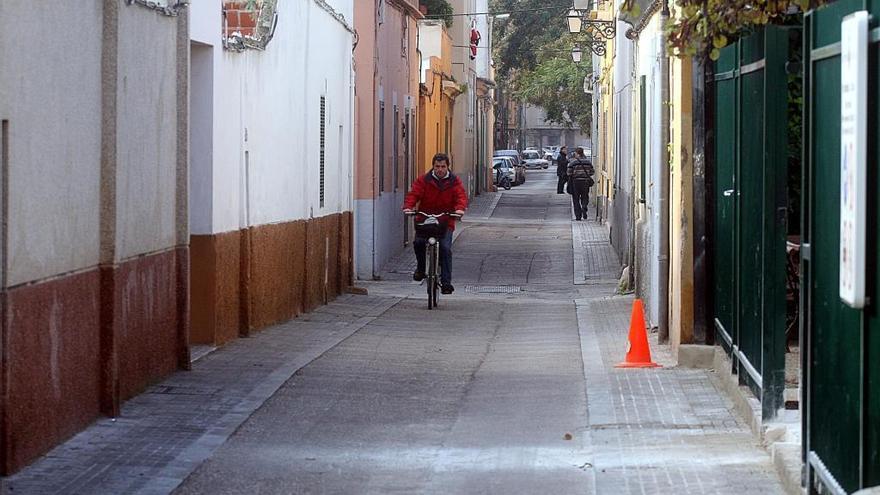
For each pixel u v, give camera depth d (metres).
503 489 9.63
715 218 14.95
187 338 14.54
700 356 15.10
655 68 17.94
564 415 12.54
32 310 9.95
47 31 10.20
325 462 10.50
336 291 24.95
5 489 9.29
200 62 15.90
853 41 6.93
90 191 11.39
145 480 9.74
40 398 10.21
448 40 52.25
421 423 12.19
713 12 10.87
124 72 12.19
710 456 10.54
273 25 18.86
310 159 22.08
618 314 22.03
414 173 40.12
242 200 17.50
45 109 10.16
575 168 50.88
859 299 6.92
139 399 12.80
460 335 19.20
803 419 8.77
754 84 11.91
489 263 34.53
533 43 91.94
